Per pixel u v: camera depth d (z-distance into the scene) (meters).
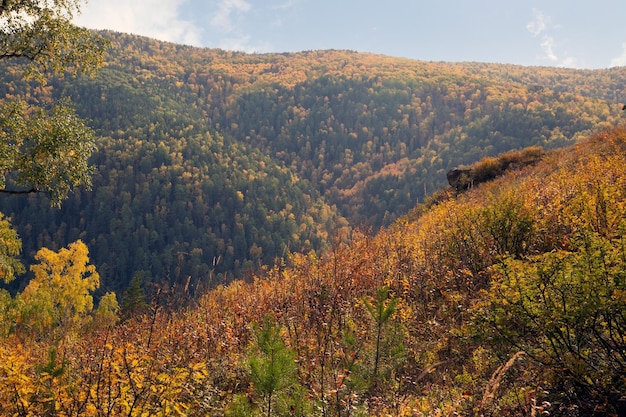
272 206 174.12
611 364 3.67
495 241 7.20
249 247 148.50
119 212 151.25
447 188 25.25
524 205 7.37
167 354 5.98
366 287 8.06
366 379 5.03
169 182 166.75
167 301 7.41
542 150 23.69
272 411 4.25
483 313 4.56
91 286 34.53
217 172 180.12
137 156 175.62
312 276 8.62
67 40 11.59
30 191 10.70
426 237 9.49
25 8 10.91
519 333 4.41
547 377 3.87
